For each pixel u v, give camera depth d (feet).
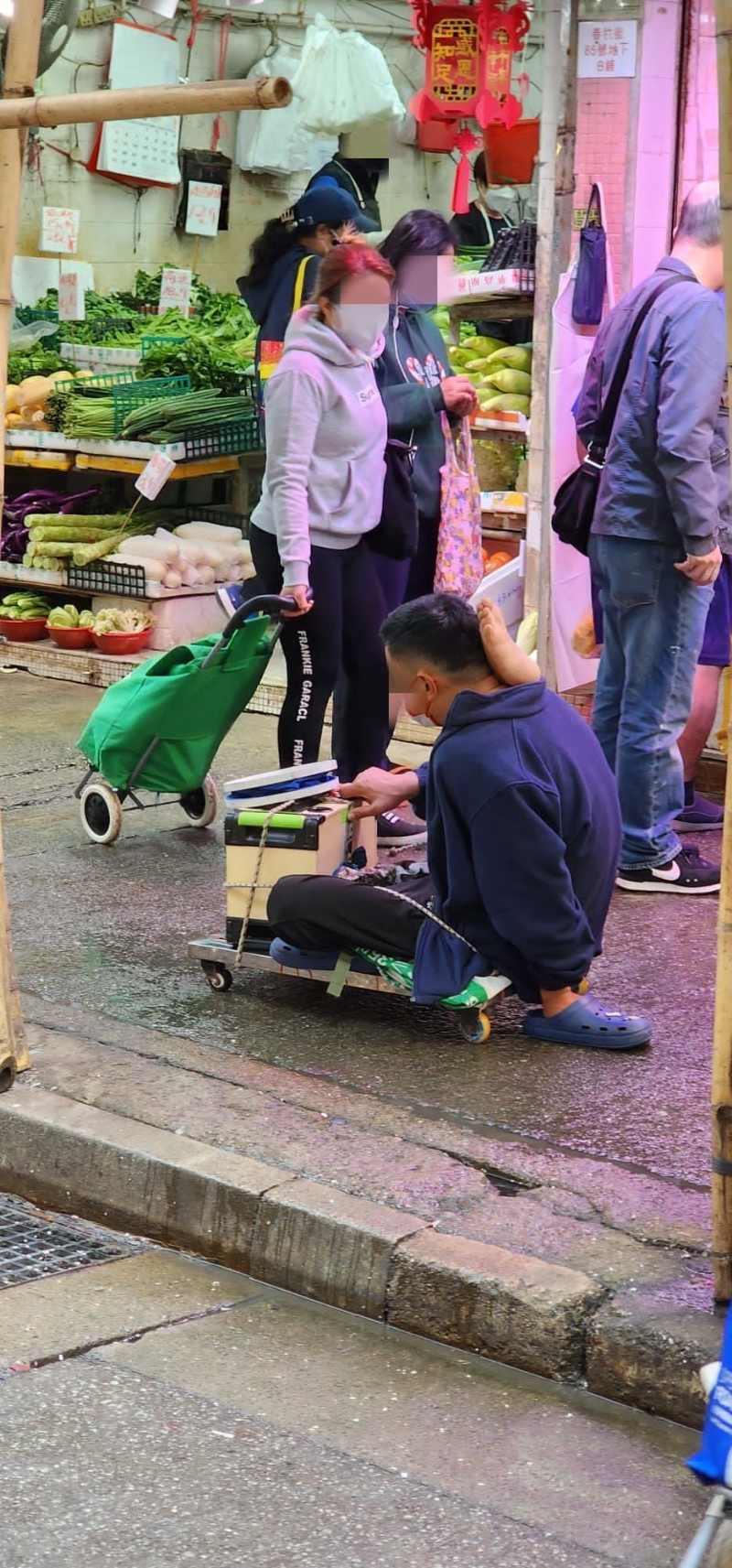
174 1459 9.95
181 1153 12.92
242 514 33.81
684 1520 9.47
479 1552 9.16
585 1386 10.85
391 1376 11.00
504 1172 12.64
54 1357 11.09
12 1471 9.79
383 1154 12.85
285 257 21.61
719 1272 10.64
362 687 20.67
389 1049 15.10
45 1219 13.37
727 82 9.56
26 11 13.38
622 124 22.11
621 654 19.62
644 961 17.40
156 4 29.19
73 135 37.35
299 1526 9.36
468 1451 10.12
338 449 19.24
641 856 19.65
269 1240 12.23
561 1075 14.56
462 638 14.44
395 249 21.12
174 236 40.19
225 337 34.58
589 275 21.89
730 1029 10.35
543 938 14.46
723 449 19.51
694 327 17.79
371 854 17.02
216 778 23.79
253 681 20.29
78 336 35.04
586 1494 9.71
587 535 19.54
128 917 18.57
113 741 20.44
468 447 22.07
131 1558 9.05
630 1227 11.80
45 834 21.67
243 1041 15.21
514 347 25.29
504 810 13.98
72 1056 14.74
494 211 30.22
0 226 13.89
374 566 20.75
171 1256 12.74
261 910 16.07
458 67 24.34
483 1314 11.18
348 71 34.42
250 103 11.16
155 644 30.30
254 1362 11.12
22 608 31.42
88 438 30.91
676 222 22.70
